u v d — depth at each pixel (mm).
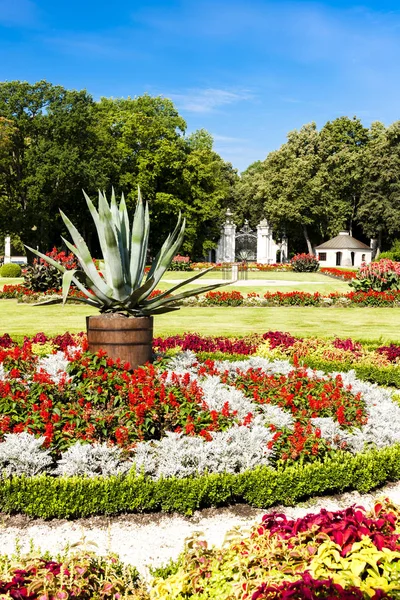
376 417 7148
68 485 5301
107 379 6965
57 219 48031
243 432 6262
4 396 6602
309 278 38688
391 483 6328
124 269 7965
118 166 46812
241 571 3174
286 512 5609
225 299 23938
